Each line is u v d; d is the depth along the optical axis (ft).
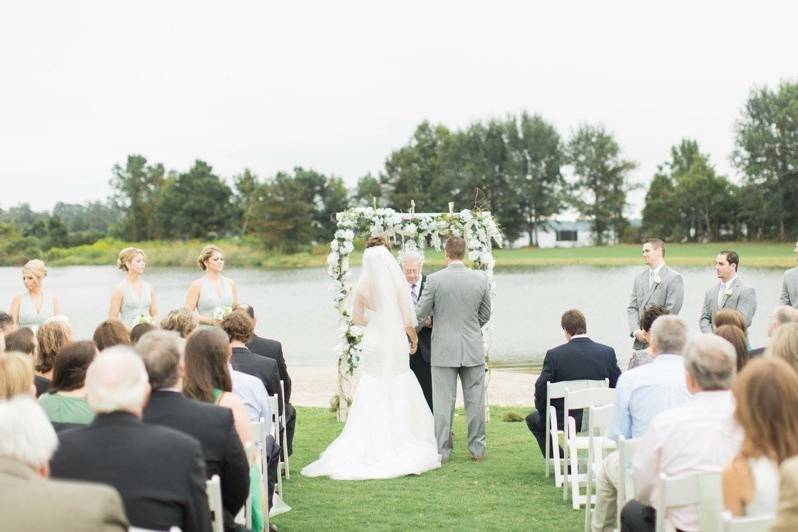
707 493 11.51
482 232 35.24
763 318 79.05
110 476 10.68
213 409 13.05
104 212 382.63
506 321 86.07
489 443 30.12
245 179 327.26
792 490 8.17
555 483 23.09
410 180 309.63
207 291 31.27
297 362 60.64
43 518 8.22
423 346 31.30
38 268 30.96
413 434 26.18
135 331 20.01
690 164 326.44
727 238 267.39
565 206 291.79
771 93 244.01
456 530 18.74
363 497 21.93
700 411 12.26
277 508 20.49
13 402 9.00
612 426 16.48
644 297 30.96
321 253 286.05
